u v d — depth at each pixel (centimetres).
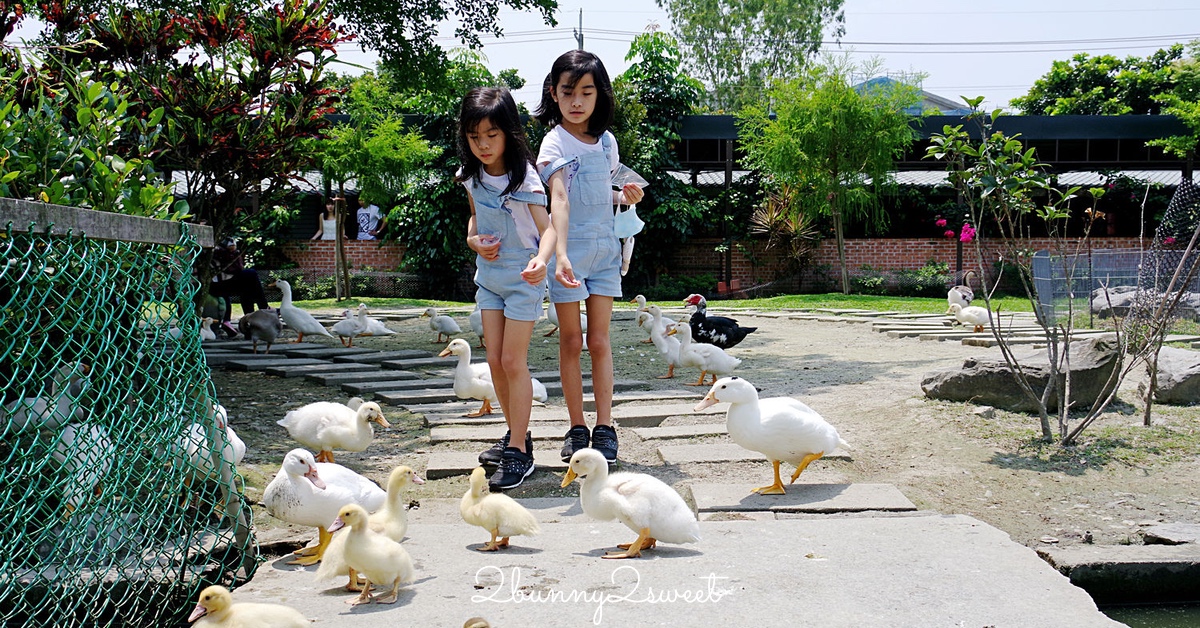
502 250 536
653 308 1133
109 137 445
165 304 383
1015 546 416
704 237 2652
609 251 576
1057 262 1466
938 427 685
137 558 385
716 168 2819
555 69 554
